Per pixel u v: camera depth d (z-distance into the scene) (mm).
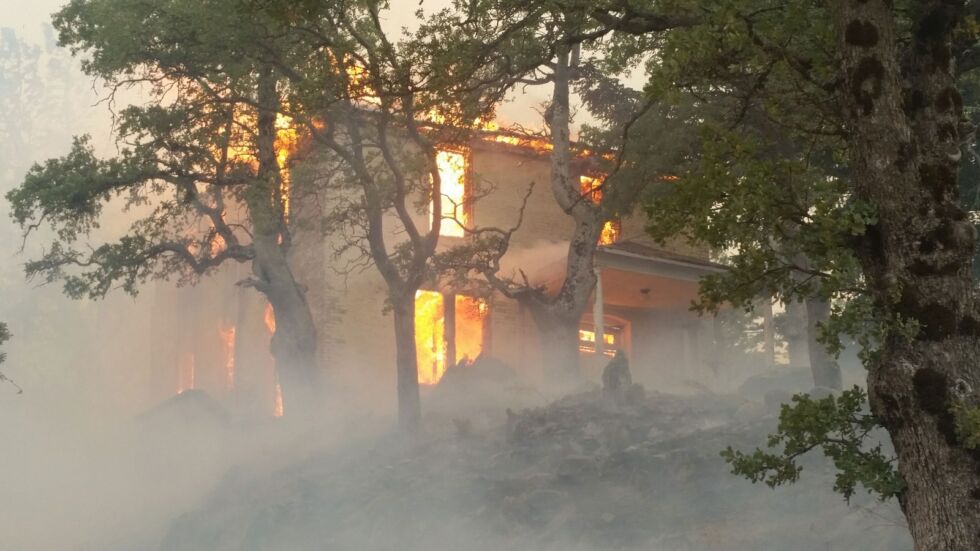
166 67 28469
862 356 10828
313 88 16422
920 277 10297
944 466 9961
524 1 15625
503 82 18922
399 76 16094
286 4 14445
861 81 10734
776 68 12250
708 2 12328
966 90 19078
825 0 11734
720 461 19359
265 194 28578
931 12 10727
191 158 30078
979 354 10250
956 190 10594
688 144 27391
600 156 31719
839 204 11047
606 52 17016
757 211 10930
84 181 28859
